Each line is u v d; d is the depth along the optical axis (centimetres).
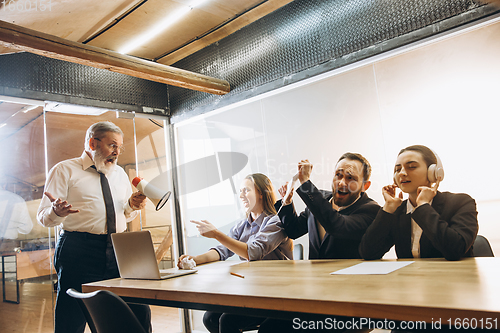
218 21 313
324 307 101
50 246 299
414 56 228
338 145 260
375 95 244
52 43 234
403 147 229
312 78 277
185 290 140
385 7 241
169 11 288
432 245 207
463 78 209
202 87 317
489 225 194
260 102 311
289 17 292
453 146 210
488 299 85
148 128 379
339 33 263
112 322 124
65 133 320
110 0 256
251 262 221
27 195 297
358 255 240
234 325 191
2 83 284
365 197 242
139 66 278
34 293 287
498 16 198
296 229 275
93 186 275
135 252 184
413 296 95
